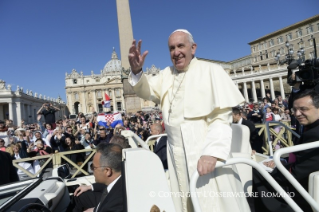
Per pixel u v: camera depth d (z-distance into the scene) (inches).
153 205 46.8
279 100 489.4
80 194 102.6
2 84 2009.1
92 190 103.8
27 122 2294.5
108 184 78.5
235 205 55.6
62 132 272.8
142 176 47.5
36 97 2640.3
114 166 76.9
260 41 2881.4
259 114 347.9
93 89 3654.0
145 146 86.5
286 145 208.1
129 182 46.3
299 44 2386.8
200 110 60.9
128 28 556.4
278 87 2495.1
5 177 122.7
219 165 51.0
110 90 3683.6
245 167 77.4
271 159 114.3
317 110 72.6
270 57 2768.2
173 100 69.1
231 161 52.7
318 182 53.8
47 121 341.7
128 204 45.0
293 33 2452.0
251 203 76.2
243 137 80.1
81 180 125.9
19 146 231.6
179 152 64.2
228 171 58.7
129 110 573.6
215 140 53.5
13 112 2063.2
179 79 69.7
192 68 67.9
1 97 1969.7
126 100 578.6
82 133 316.8
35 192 83.7
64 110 3580.2
